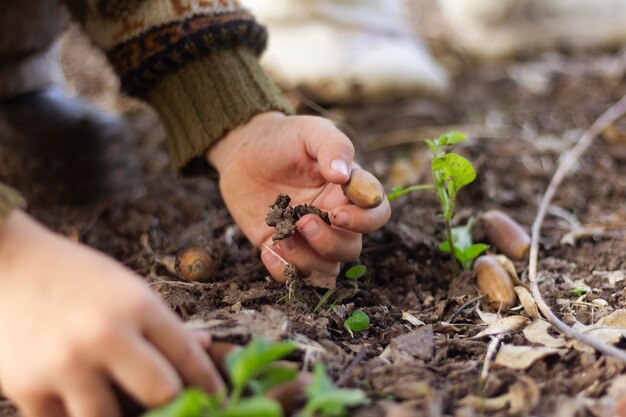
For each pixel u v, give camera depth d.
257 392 0.36
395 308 0.49
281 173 0.49
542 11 1.07
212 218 0.61
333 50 0.84
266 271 0.52
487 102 0.90
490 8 1.06
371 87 0.84
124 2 0.55
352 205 0.46
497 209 0.63
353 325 0.46
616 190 0.66
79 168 0.65
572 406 0.38
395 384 0.40
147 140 0.77
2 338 0.35
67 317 0.34
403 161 0.72
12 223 0.36
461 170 0.50
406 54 0.87
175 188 0.67
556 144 0.76
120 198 0.65
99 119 0.68
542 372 0.41
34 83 0.67
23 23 0.62
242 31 0.55
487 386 0.40
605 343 0.43
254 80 0.54
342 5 0.87
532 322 0.46
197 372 0.36
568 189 0.67
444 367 0.42
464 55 1.09
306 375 0.38
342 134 0.47
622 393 0.39
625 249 0.55
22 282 0.35
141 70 0.55
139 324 0.35
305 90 0.83
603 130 0.78
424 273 0.53
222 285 0.49
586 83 0.94
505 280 0.50
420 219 0.58
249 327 0.42
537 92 0.93
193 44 0.54
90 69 0.97
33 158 0.65
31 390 0.34
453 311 0.49
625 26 1.06
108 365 0.34
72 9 0.60
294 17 0.85
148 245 0.58
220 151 0.53
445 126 0.82
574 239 0.57
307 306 0.47
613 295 0.50
